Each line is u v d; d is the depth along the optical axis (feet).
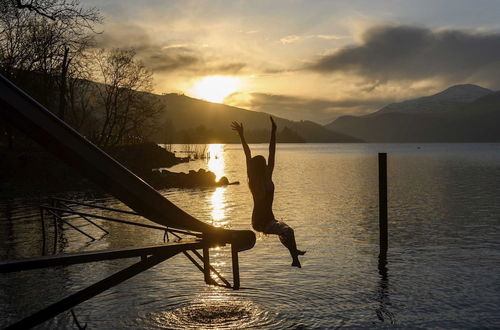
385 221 48.32
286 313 28.81
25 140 146.92
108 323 27.14
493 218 67.87
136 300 30.94
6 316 27.91
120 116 184.44
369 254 44.60
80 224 62.03
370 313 28.96
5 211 73.46
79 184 120.78
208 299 31.22
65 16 113.39
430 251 46.03
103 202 87.86
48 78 131.44
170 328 26.40
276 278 36.22
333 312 29.14
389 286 34.37
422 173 178.70
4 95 14.05
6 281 35.17
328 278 36.42
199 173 137.59
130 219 67.21
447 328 26.86
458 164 250.57
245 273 37.63
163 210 17.79
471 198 94.48
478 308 29.99
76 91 158.71
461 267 39.86
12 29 120.67
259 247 47.19
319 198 96.68
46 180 125.90
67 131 15.11
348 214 72.69
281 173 188.14
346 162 297.74
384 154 48.14
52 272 37.88
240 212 76.64
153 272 37.65
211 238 20.31
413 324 27.43
